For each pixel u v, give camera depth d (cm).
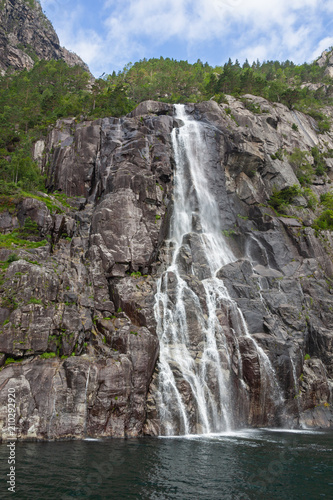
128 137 5447
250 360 3803
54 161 5556
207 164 5781
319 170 7831
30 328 3058
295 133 8212
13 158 5434
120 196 4472
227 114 6712
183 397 3319
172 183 5456
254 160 6119
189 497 1855
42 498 1753
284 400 3884
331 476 2234
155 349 3425
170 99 10538
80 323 3334
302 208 6162
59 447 2541
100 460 2297
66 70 12600
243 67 16512
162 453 2525
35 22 19475
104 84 9362
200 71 13912
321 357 4434
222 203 5638
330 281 5225
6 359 2958
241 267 4694
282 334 4247
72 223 4531
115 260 4125
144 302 3819
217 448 2723
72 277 3772
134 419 3095
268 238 5319
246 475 2189
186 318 3881
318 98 13425
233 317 4144
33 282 3231
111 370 3095
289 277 4919
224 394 3628
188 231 5256
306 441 3092
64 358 3147
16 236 4044
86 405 2959
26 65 16225
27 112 7906
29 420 2756
